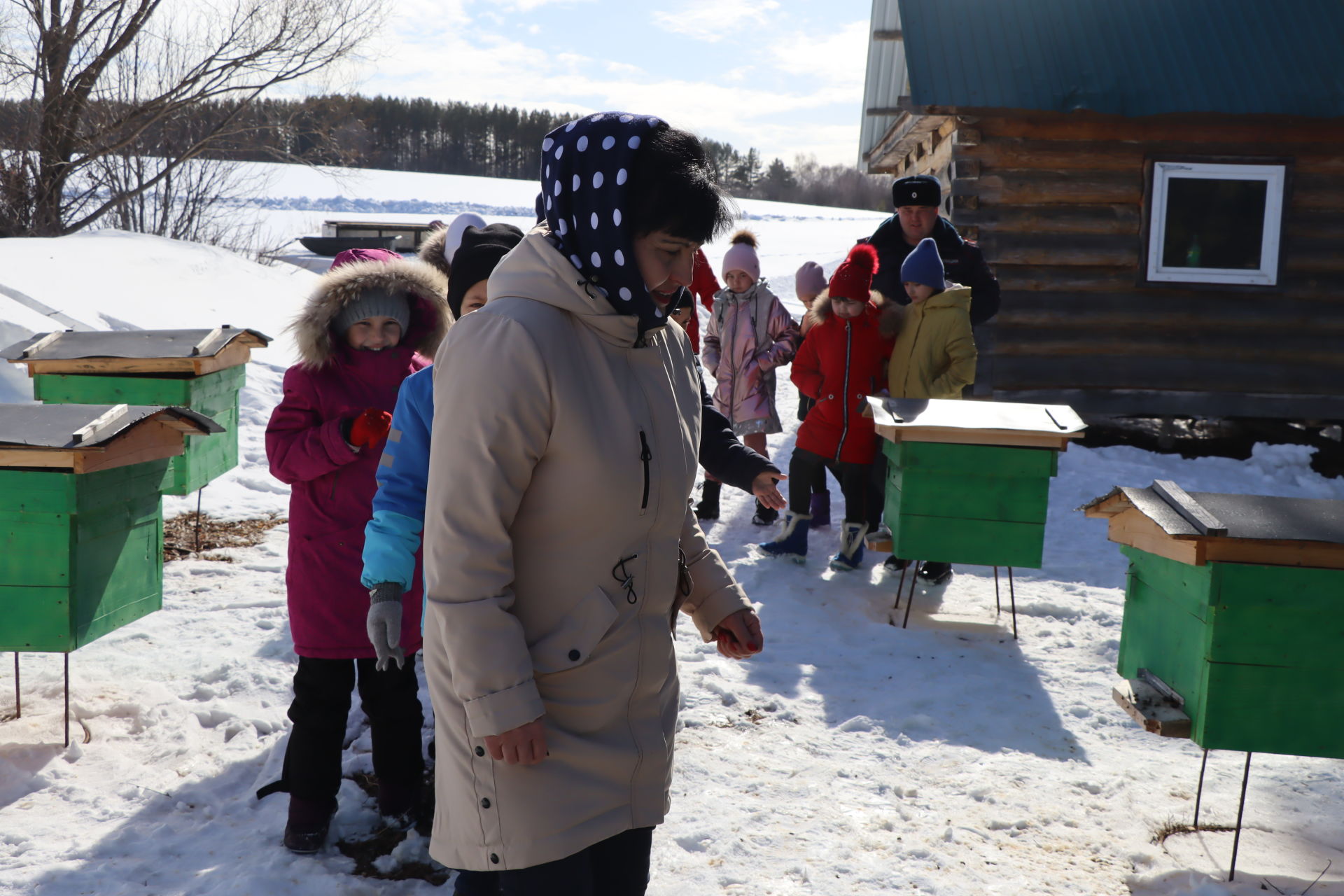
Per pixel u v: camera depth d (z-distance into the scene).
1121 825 2.85
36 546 2.90
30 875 2.45
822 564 5.50
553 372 1.53
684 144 1.58
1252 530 2.45
